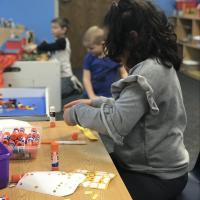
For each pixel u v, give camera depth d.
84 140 1.54
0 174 1.12
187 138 3.32
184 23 6.25
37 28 5.46
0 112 1.81
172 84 1.40
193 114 4.01
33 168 1.28
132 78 1.32
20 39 4.32
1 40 4.25
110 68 2.70
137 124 1.41
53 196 1.10
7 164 1.13
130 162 1.46
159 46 1.38
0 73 3.49
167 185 1.42
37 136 1.44
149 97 1.29
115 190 1.14
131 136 1.42
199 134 3.42
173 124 1.43
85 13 6.14
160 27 1.37
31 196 1.09
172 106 1.41
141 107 1.32
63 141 1.52
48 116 1.76
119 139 1.33
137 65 1.39
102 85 2.72
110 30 1.38
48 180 1.15
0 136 1.38
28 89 2.11
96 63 2.71
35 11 5.40
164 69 1.38
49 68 3.82
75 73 5.96
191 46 5.89
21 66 3.75
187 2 6.13
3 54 3.82
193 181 1.65
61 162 1.33
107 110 1.35
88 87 2.71
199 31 5.90
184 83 5.37
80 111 1.42
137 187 1.40
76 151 1.43
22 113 1.80
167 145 1.41
